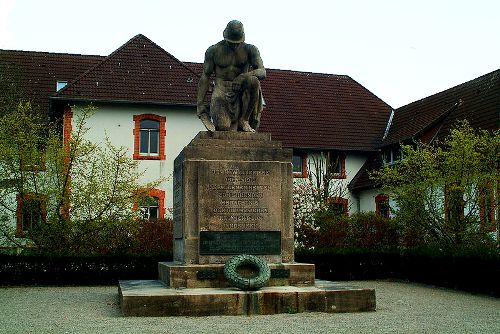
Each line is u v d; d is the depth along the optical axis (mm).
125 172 22062
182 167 11430
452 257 17453
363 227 23547
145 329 8805
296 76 38062
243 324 9234
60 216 19797
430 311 11742
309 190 28391
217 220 11219
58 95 28328
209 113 12695
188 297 10109
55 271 18891
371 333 8680
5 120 20000
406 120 33812
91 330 8922
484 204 18859
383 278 21094
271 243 11375
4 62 34000
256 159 11492
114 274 19188
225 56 12438
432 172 19250
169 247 21609
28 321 10281
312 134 33562
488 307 12891
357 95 37562
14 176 20000
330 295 10633
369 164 33656
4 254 18766
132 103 29344
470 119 27641
